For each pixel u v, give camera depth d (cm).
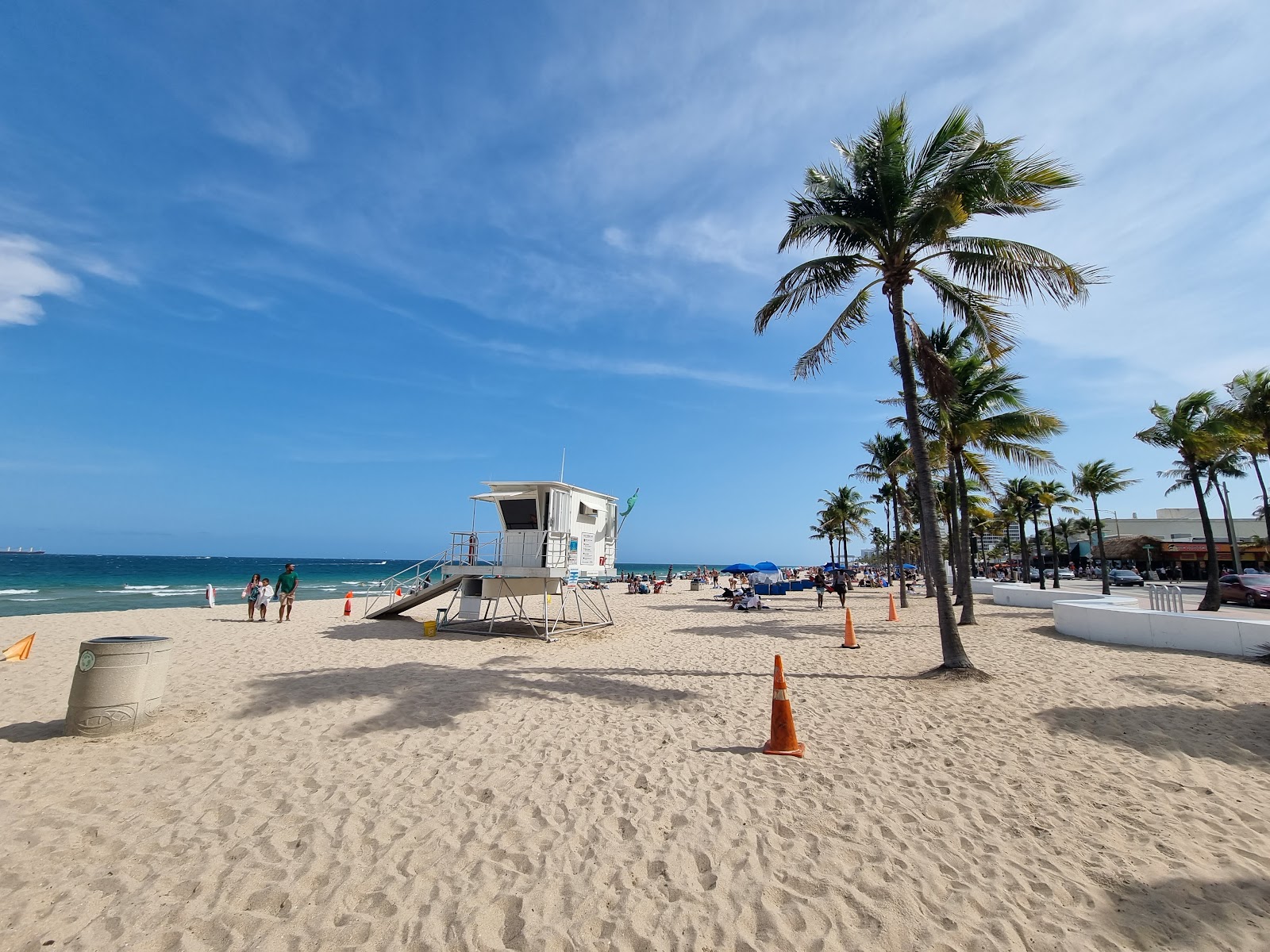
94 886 343
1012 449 1606
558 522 1752
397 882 352
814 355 1153
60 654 1166
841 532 5156
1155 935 300
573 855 385
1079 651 1103
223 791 480
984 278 943
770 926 310
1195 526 5725
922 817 438
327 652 1264
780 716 588
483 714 728
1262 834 403
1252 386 1542
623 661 1154
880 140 942
